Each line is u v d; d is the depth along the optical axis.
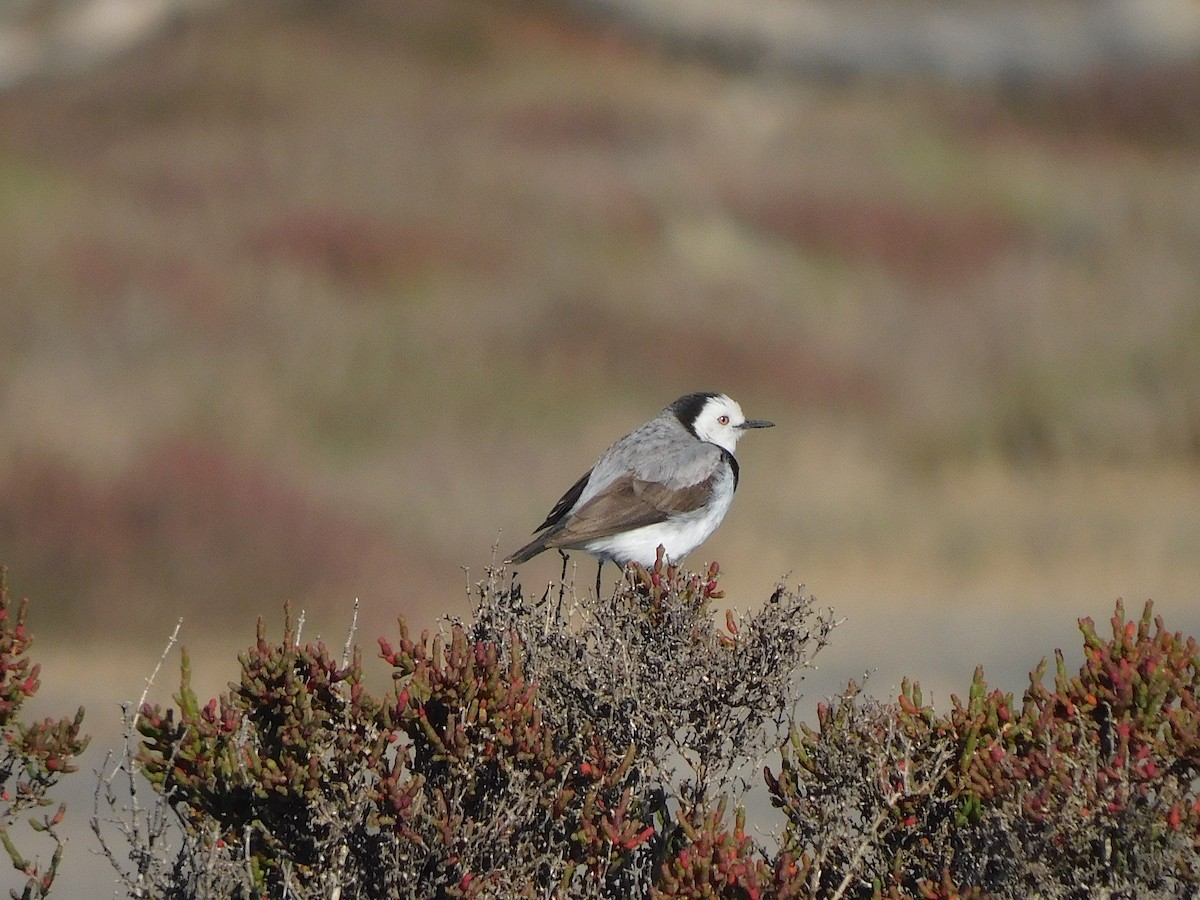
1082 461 22.98
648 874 5.84
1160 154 49.19
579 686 5.95
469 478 19.95
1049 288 30.20
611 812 5.72
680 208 37.62
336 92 55.19
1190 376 24.72
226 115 51.94
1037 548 19.55
